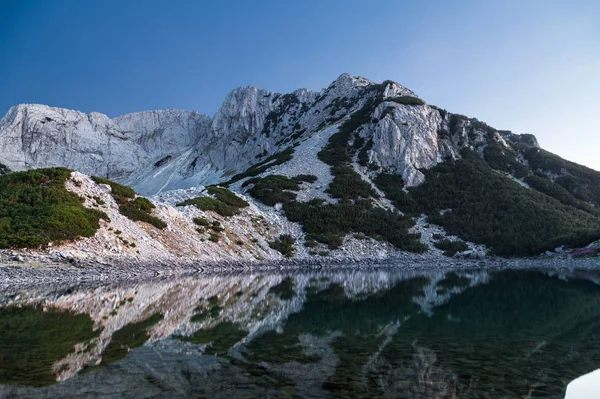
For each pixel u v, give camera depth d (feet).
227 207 234.17
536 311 80.12
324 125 465.88
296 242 230.68
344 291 114.32
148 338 52.39
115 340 50.75
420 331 60.95
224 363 42.24
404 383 37.01
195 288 112.16
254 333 57.67
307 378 38.01
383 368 41.65
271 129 623.77
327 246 231.71
